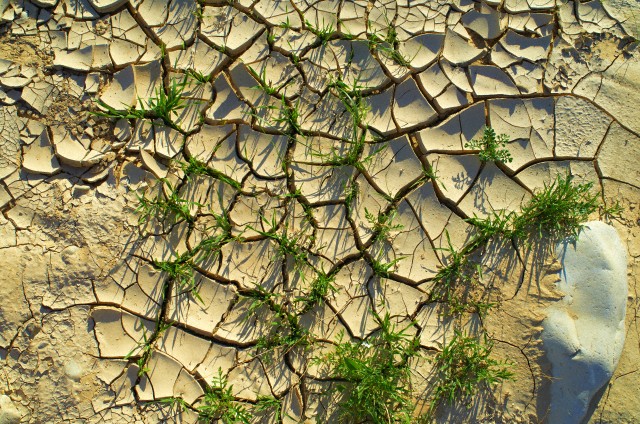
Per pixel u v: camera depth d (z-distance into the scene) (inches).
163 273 131.2
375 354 131.6
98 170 132.5
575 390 128.0
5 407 122.2
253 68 140.0
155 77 138.2
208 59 139.7
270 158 137.3
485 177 138.9
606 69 145.9
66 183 131.4
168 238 132.4
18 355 124.6
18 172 131.1
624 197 141.2
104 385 126.1
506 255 135.8
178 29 140.6
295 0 143.2
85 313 127.5
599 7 148.5
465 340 130.1
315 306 132.4
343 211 136.3
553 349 129.3
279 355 130.5
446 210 137.3
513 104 142.0
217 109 138.2
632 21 148.0
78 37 138.5
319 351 131.3
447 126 139.5
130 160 133.3
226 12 141.6
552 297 132.3
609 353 127.6
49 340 125.6
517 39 145.3
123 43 139.1
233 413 125.3
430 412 129.7
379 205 136.9
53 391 124.2
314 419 129.0
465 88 141.3
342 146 138.3
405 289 134.3
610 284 130.5
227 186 135.6
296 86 139.6
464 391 130.7
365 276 134.6
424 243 136.2
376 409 126.0
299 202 136.0
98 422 125.2
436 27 143.7
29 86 134.6
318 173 137.1
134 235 131.2
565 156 141.3
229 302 131.7
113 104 135.7
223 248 133.6
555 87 143.9
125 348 128.0
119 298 129.3
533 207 134.7
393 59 141.3
